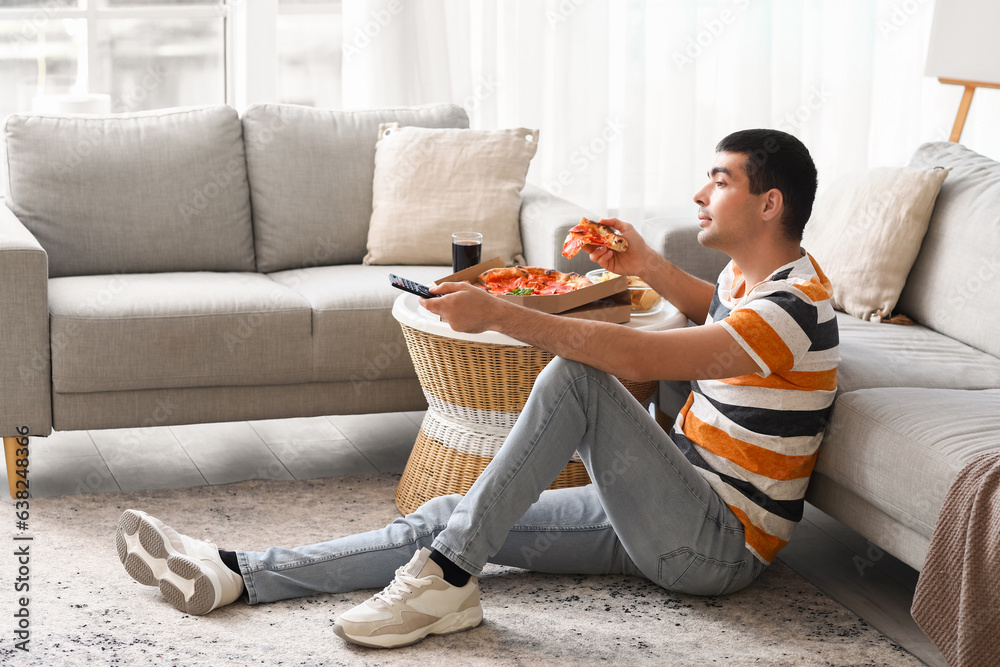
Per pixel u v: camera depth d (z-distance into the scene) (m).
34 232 2.68
